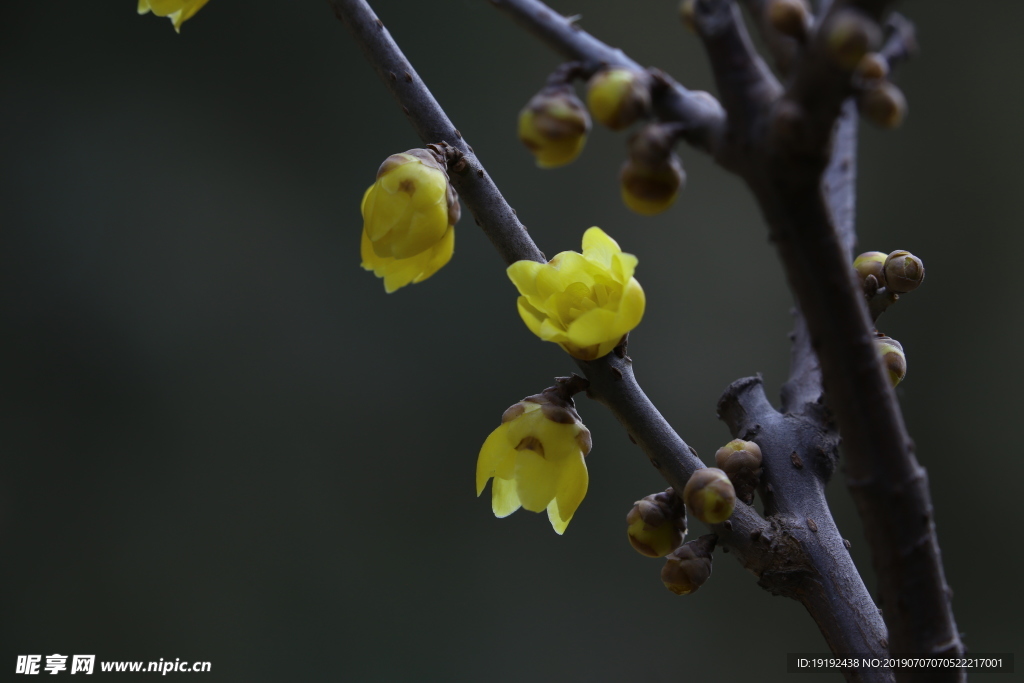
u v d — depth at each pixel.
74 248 2.44
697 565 0.60
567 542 2.34
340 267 2.56
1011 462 2.43
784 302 2.57
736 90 0.57
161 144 2.57
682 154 2.64
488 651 2.27
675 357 2.53
